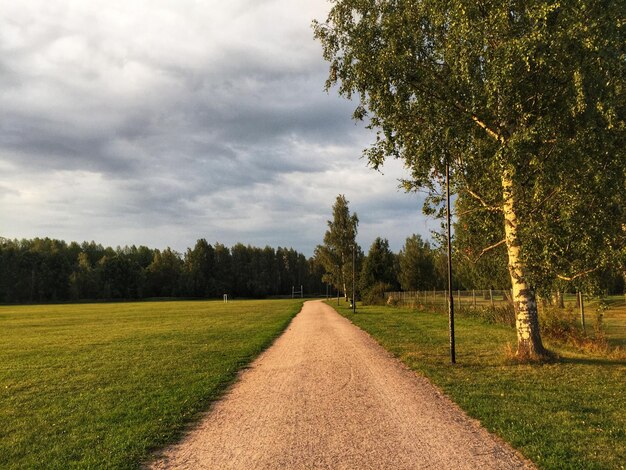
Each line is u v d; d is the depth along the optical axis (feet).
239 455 18.33
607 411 23.57
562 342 50.52
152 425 22.71
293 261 489.67
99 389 32.45
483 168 39.65
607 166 31.17
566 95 30.71
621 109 30.19
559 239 33.14
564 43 28.91
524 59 28.84
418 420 22.63
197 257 435.12
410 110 38.99
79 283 377.71
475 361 39.55
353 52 39.37
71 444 20.34
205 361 43.52
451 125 35.50
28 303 334.65
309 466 16.89
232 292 437.99
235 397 28.84
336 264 191.21
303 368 38.58
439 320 88.12
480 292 100.17
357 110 42.65
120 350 54.34
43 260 378.94
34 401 29.55
